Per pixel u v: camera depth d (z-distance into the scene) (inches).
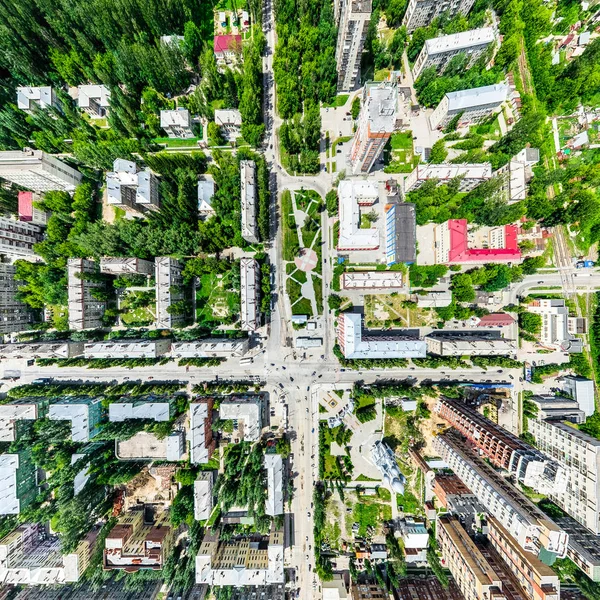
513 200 2918.3
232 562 2787.9
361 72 3029.0
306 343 3024.1
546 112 3031.5
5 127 2856.8
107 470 2935.5
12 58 2751.0
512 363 2913.4
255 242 3031.5
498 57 2893.7
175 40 2765.7
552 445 2822.3
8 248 2765.7
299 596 2950.3
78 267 2837.1
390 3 2817.4
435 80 2847.0
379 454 2869.1
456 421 2800.2
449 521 2933.1
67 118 2984.7
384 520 3004.4
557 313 2861.7
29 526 2999.5
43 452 2960.1
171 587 2871.6
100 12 2650.1
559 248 3024.1
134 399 3019.2
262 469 2903.5
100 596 2824.8
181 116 2849.4
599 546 2632.9
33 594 2869.1
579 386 2930.6
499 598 2325.3
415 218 2854.3
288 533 3002.0
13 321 2933.1
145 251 2915.8
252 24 3016.7
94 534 2910.9
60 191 2960.1
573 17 2942.9
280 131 2837.1
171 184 2950.3
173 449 2898.6
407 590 2819.9
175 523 2805.1
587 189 2942.9
